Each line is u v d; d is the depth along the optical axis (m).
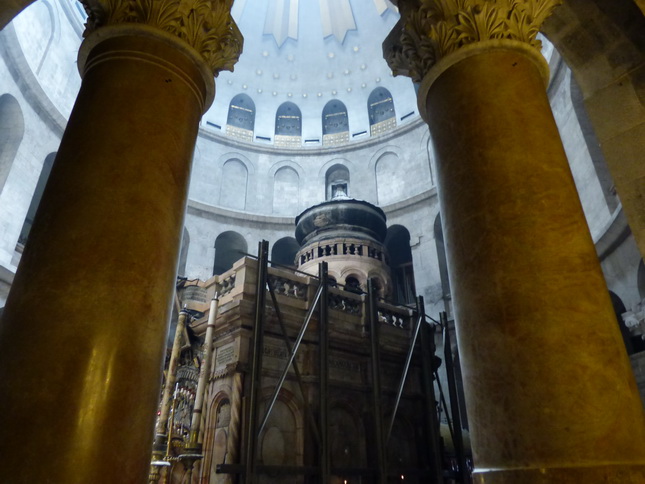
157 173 3.27
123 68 3.61
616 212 12.17
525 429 2.75
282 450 8.84
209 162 25.78
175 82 3.75
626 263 12.93
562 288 3.03
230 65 4.60
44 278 2.75
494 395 2.94
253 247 24.64
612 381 2.81
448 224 3.65
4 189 16.30
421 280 21.97
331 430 9.70
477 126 3.70
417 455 10.88
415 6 4.69
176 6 3.95
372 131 27.42
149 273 2.97
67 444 2.37
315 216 16.69
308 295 10.29
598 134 5.07
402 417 11.01
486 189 3.44
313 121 28.19
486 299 3.16
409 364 11.21
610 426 2.69
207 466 8.58
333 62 28.81
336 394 10.02
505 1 4.23
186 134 3.68
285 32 29.00
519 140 3.56
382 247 16.39
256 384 8.48
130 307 2.80
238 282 9.79
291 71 28.91
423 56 4.47
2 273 15.20
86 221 2.92
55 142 18.78
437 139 4.03
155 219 3.13
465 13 4.20
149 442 2.77
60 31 19.64
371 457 9.98
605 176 14.03
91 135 3.27
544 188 3.38
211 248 23.80
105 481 2.42
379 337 11.17
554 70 16.25
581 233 3.27
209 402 9.14
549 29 5.43
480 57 4.03
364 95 28.08
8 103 17.02
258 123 27.94
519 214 3.29
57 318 2.63
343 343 10.58
